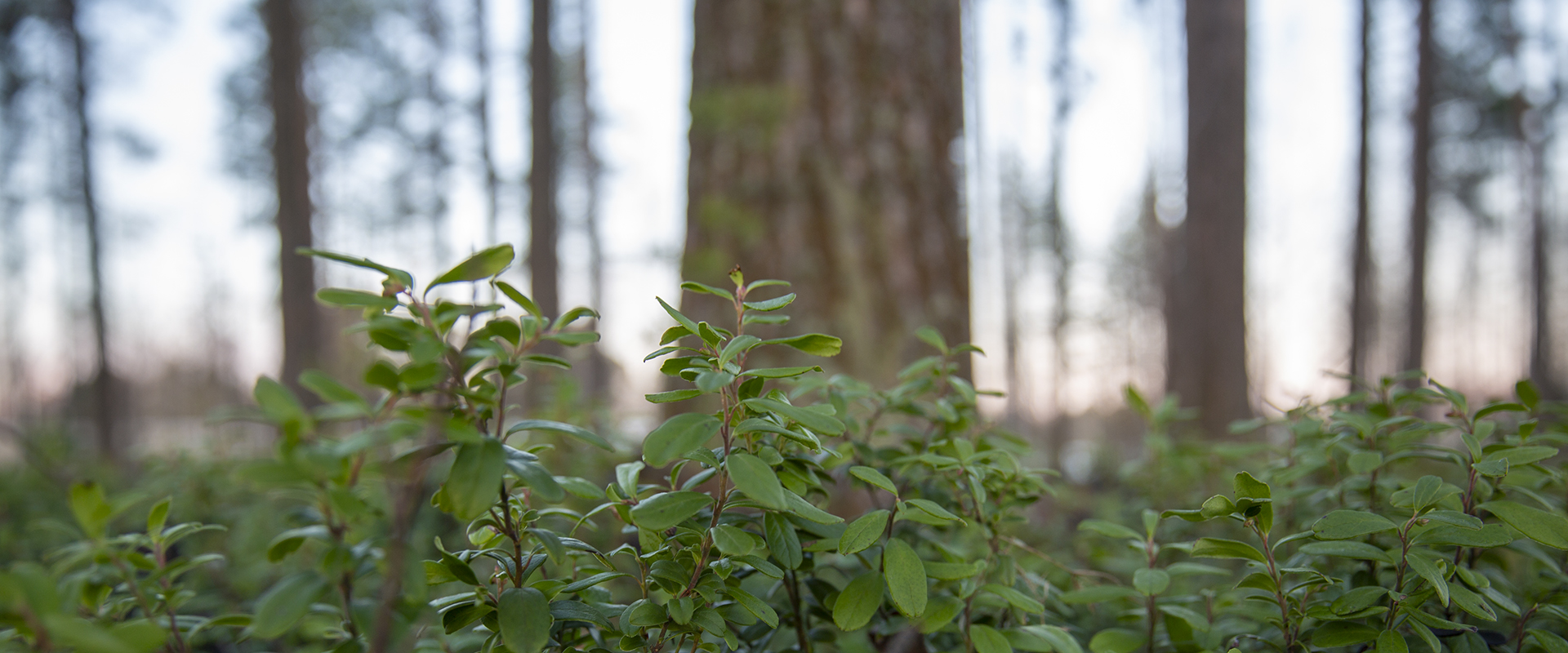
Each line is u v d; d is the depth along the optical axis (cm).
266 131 1945
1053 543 259
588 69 1838
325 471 74
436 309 87
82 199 1038
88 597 100
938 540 147
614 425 327
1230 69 746
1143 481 277
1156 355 2230
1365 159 930
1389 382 161
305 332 745
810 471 121
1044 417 1711
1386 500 154
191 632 107
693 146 363
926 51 363
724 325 323
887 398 161
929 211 350
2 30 1111
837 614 113
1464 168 2033
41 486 350
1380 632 114
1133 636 137
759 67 350
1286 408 182
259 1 1211
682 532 111
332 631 131
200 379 2706
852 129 341
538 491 87
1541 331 1825
